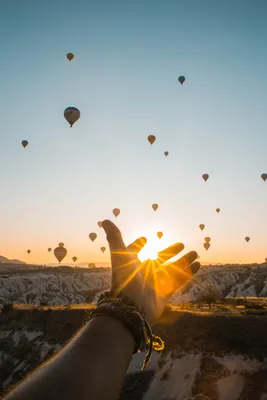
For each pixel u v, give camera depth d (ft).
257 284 320.91
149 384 76.54
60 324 104.32
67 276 380.58
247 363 73.36
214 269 394.32
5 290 315.37
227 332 81.56
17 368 92.17
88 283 374.63
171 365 79.77
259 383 67.51
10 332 111.24
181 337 86.17
